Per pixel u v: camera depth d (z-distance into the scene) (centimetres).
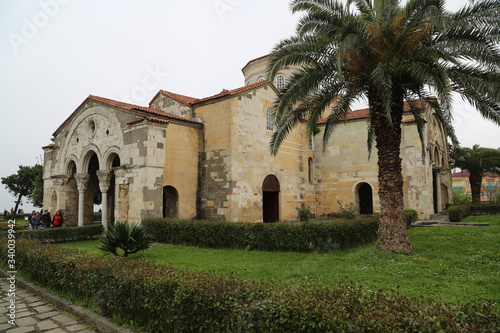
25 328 671
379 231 1268
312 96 1377
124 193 1919
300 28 1221
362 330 382
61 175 2473
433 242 1412
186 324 533
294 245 1297
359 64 1216
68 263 841
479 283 792
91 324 682
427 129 2627
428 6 999
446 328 356
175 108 2425
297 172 2709
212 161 2167
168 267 711
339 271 939
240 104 2184
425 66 1050
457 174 6919
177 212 2048
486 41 1008
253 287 531
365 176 2692
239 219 2083
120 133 1994
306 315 424
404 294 709
